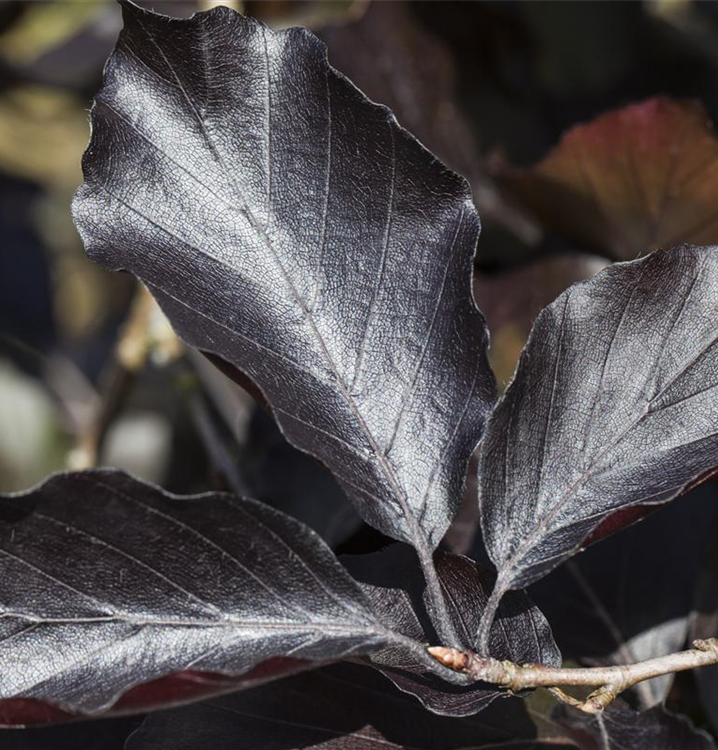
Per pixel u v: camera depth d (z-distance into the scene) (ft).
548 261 1.44
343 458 1.09
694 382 1.11
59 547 1.06
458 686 1.08
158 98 1.12
